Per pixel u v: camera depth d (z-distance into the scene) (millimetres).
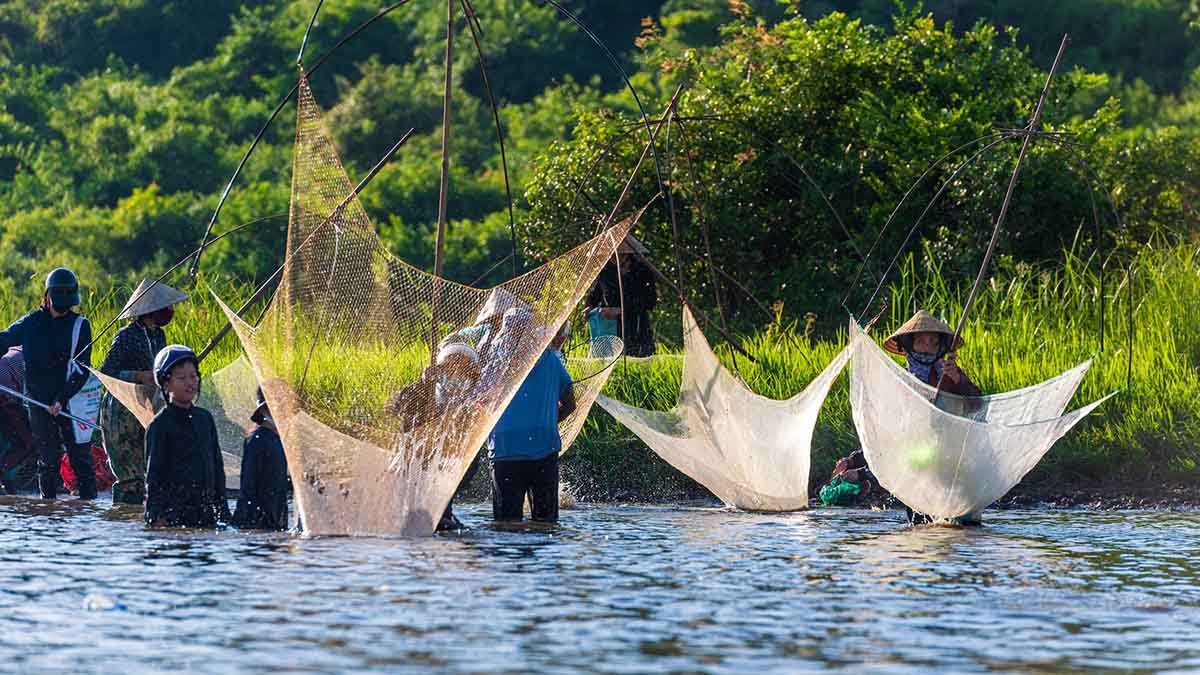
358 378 32750
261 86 192500
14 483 46000
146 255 139250
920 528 35812
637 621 22312
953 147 65938
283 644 20500
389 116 167500
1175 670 19344
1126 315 53812
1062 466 43844
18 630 21422
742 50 72938
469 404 32875
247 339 33188
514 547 30953
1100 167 68188
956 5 173500
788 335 57562
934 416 35438
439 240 36750
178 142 165000
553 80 172375
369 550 30109
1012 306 56281
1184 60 174500
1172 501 41969
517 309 33219
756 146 69000
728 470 40531
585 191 67938
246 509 34281
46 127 186125
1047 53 173875
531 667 19203
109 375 39750
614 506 42688
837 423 45781
